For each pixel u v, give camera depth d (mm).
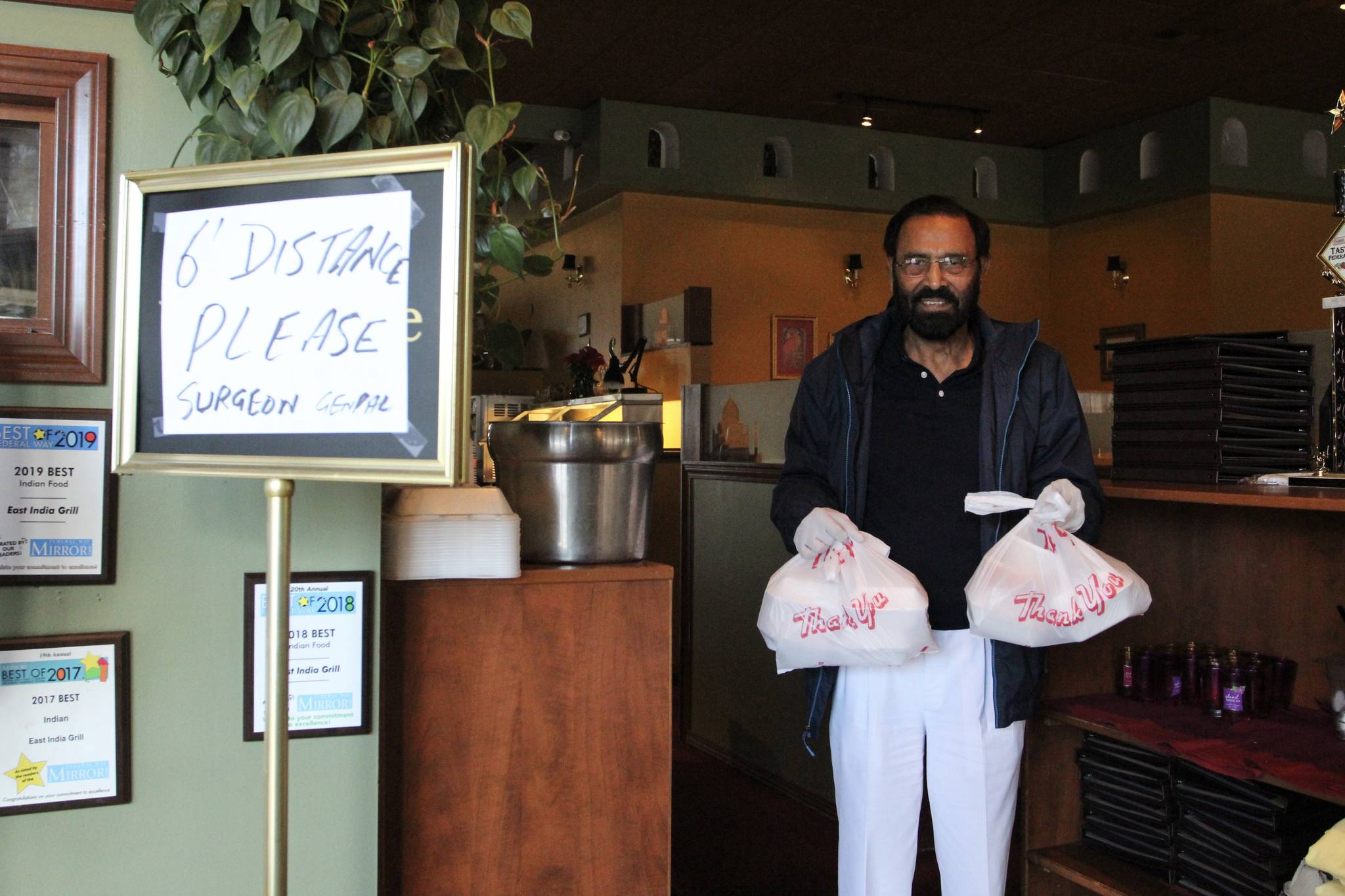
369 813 1540
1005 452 1962
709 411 4367
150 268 1215
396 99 1482
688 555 4484
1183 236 9078
